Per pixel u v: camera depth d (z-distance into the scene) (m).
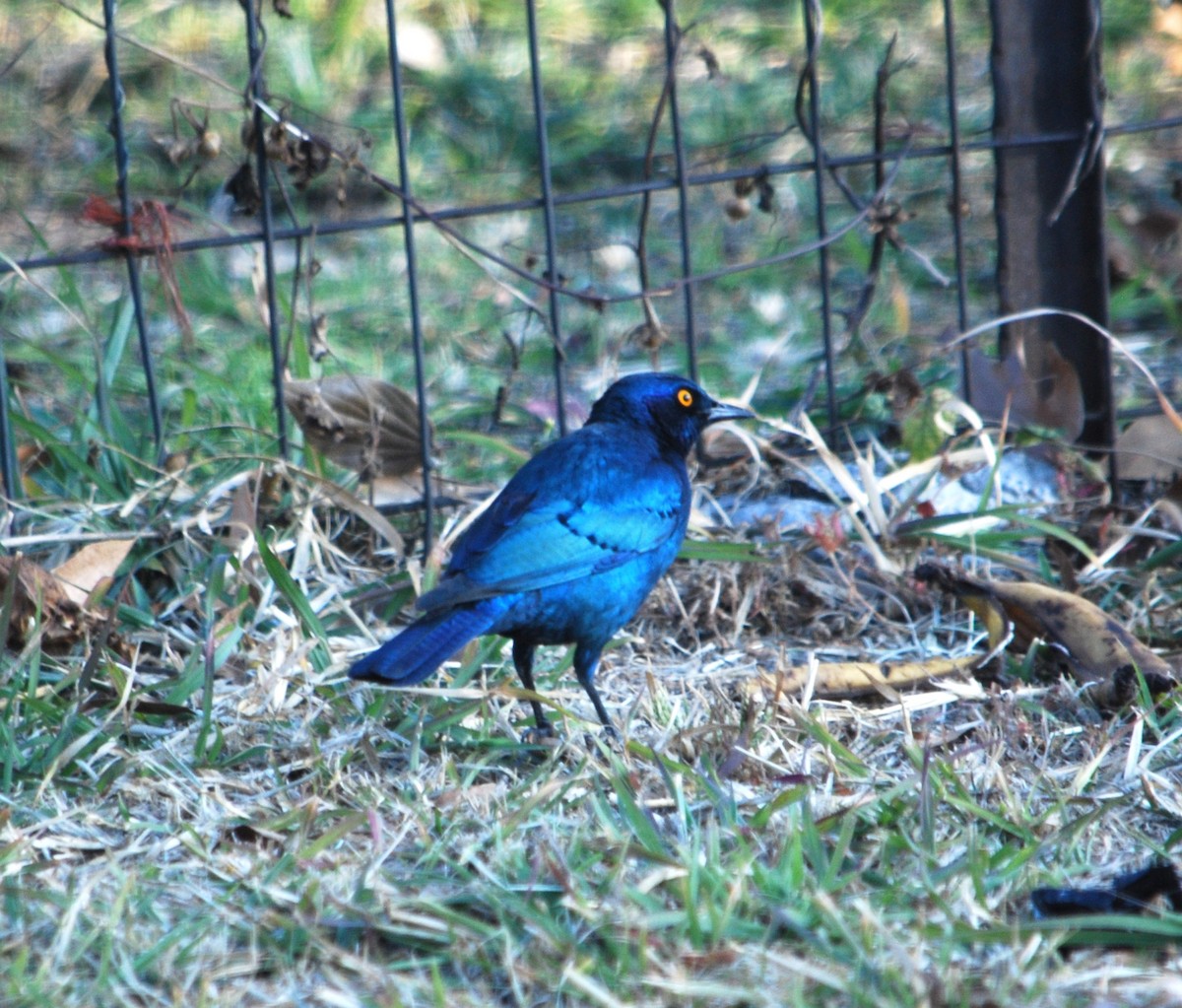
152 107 19.70
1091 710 8.81
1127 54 20.50
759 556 10.39
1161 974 5.88
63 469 11.29
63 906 6.46
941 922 6.23
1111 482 11.57
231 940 6.33
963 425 12.01
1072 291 11.57
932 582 10.00
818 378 12.15
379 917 6.33
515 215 17.69
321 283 15.95
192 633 9.87
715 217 17.62
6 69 13.88
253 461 11.39
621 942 6.04
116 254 10.69
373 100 20.11
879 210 11.57
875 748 8.44
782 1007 5.64
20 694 8.50
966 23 21.50
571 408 12.91
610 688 9.53
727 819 7.17
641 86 20.44
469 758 8.25
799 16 21.98
